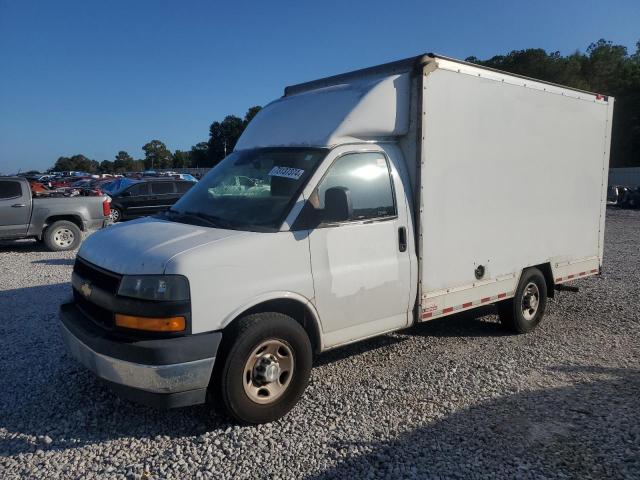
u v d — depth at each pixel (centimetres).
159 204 2066
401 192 486
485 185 557
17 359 531
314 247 426
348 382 487
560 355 564
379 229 467
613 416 419
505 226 588
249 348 388
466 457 361
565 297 822
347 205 418
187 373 363
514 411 430
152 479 338
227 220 436
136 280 371
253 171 477
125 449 372
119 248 408
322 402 445
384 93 475
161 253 378
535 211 626
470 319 699
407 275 488
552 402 446
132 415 420
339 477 340
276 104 543
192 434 393
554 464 353
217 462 356
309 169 439
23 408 429
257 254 396
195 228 426
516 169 595
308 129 478
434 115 496
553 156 645
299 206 424
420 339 613
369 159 472
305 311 432
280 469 348
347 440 384
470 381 491
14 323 652
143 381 359
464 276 544
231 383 383
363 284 456
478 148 545
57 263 1109
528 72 6103
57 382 477
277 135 503
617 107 5572
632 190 3030
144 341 361
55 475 341
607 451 368
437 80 496
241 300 387
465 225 539
